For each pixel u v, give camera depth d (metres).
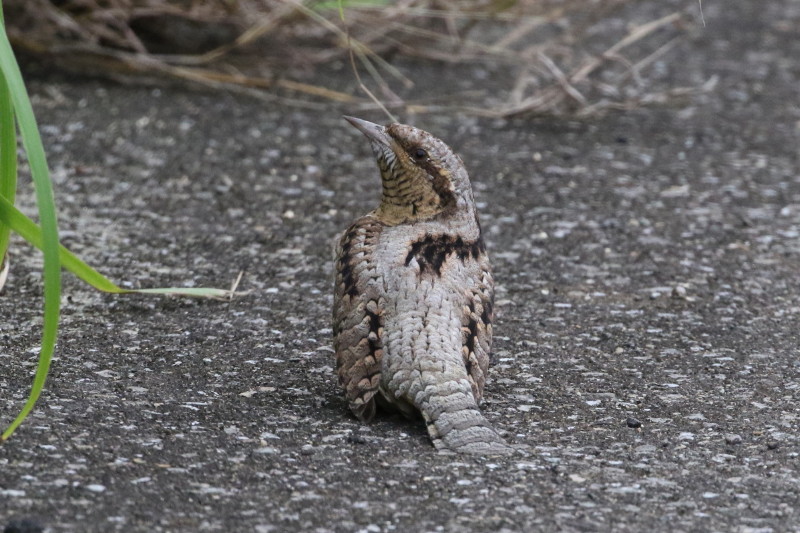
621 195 13.95
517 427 8.06
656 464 7.49
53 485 6.69
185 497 6.68
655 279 11.56
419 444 7.59
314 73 18.05
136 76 17.19
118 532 6.20
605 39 21.17
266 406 8.27
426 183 8.03
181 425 7.79
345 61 18.70
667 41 21.33
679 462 7.54
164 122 15.54
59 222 12.31
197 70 16.89
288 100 16.73
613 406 8.55
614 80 18.64
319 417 8.06
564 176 14.55
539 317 10.52
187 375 8.85
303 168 14.40
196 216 12.79
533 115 16.91
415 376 7.49
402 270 7.73
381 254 7.82
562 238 12.61
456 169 8.09
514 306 10.79
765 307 10.91
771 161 15.36
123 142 14.73
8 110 7.83
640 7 23.70
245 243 12.14
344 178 14.20
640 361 9.53
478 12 17.09
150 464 7.10
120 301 10.46
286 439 7.63
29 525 6.13
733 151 15.74
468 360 7.69
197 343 9.56
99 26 16.34
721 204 13.77
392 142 8.02
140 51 16.23
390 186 8.14
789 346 9.97
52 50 16.56
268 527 6.37
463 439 7.39
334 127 15.95
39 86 16.44
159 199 13.16
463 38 18.12
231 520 6.43
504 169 14.72
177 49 17.44
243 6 16.30
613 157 15.34
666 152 15.61
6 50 6.95
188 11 16.36
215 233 12.34
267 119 16.03
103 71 17.19
